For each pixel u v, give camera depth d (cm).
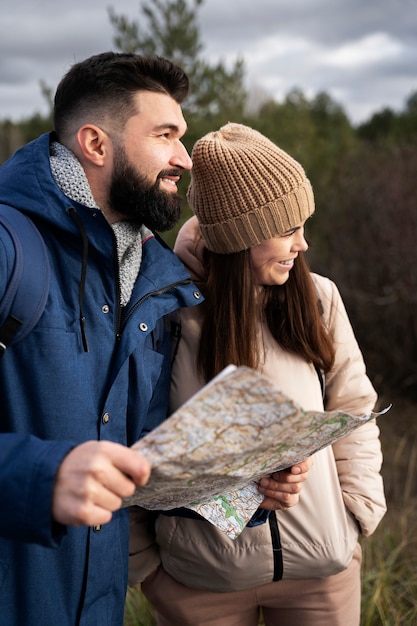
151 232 176
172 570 188
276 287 188
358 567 199
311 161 746
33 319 141
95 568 154
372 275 589
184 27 551
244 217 179
